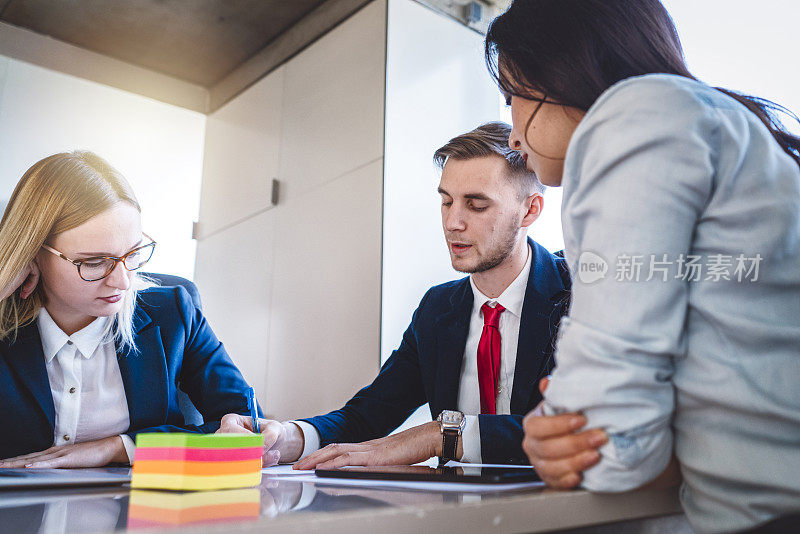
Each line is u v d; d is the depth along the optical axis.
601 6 0.74
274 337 2.56
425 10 2.39
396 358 1.57
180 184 3.17
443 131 2.37
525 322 1.32
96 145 2.93
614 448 0.54
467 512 0.47
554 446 0.57
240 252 2.87
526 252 1.43
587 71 0.73
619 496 0.58
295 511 0.45
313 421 1.31
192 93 3.29
